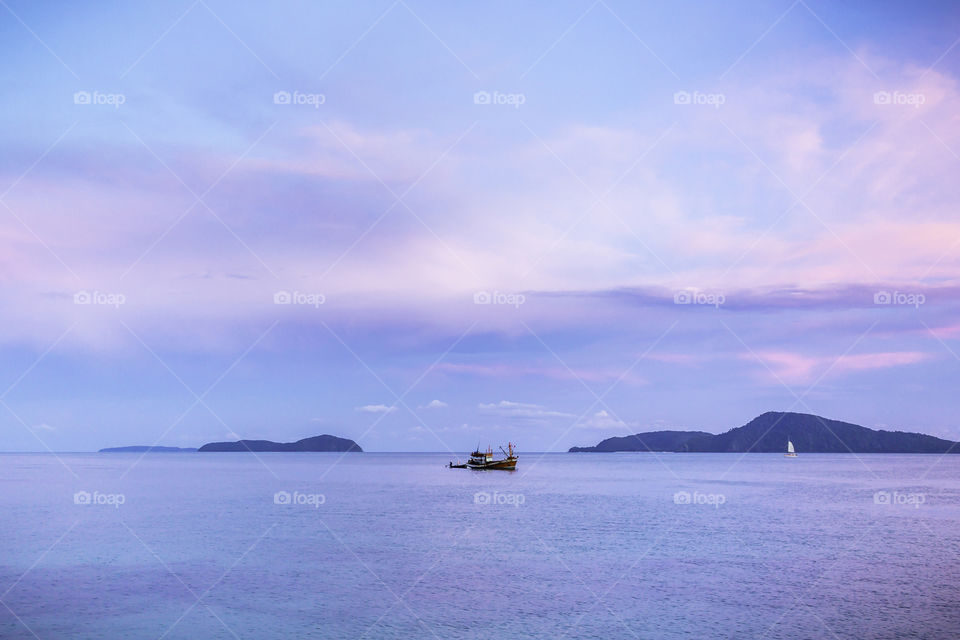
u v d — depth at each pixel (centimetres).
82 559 5447
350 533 6869
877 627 3644
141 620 3731
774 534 6869
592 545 6175
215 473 19475
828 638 3472
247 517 8156
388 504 9894
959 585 4569
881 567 5178
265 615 3838
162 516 8262
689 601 4166
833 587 4506
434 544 6200
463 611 3941
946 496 11362
